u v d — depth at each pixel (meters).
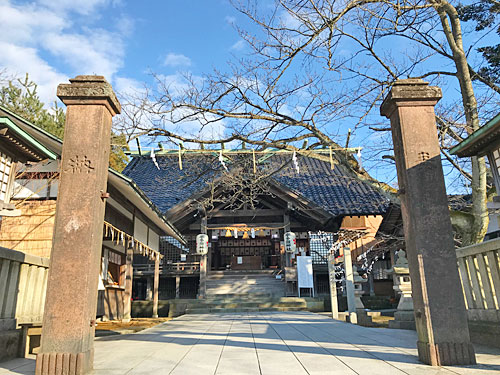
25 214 9.70
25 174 9.98
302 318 10.88
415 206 4.17
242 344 5.50
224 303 16.64
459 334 3.85
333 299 11.12
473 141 5.06
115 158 23.70
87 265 3.90
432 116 4.46
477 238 7.86
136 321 13.33
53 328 3.73
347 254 10.49
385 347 4.95
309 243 20.59
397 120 4.55
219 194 18.44
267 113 10.14
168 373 3.63
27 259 5.28
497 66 10.60
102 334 8.35
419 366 3.73
